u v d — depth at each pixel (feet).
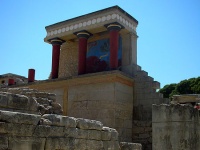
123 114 59.06
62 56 82.64
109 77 59.16
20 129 20.83
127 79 62.08
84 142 26.30
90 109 60.29
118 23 65.46
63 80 66.23
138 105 62.44
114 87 58.03
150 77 62.90
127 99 61.21
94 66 74.84
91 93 61.00
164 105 33.12
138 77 63.98
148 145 57.88
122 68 69.46
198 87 149.59
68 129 24.72
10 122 20.30
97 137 28.02
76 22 72.64
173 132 31.96
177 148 31.45
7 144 19.85
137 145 33.27
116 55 64.64
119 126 57.11
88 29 70.03
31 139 21.45
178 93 158.81
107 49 73.31
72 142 24.85
